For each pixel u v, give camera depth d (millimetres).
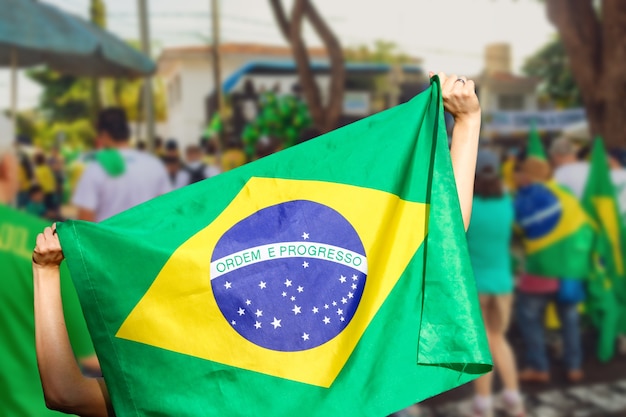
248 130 8875
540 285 5875
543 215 5785
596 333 7156
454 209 1796
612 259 6301
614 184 7027
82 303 1662
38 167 8258
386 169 1854
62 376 1693
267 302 1728
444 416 5336
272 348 1716
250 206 1775
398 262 1809
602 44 10250
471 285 1762
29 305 2834
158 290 1675
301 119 9016
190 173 6750
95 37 6332
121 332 1665
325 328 1745
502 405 5434
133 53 6852
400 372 1740
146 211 1729
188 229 1724
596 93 10312
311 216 1791
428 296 1761
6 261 2820
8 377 2820
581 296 5957
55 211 8258
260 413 1688
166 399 1660
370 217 1821
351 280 1781
